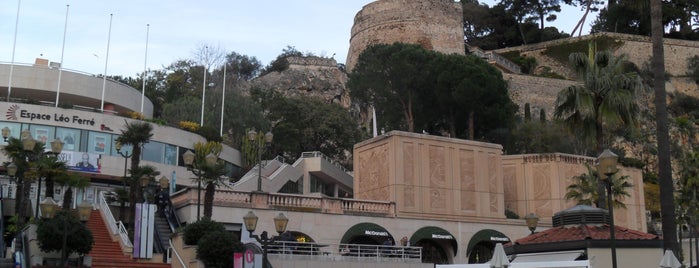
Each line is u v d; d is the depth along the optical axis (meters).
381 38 91.25
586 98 30.44
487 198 40.75
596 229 20.88
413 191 38.72
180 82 83.12
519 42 102.88
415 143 39.62
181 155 53.94
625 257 19.67
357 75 64.38
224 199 33.94
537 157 45.12
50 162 31.14
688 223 48.09
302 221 35.19
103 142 50.88
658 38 21.55
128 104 60.62
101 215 33.19
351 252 34.06
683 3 97.25
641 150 73.94
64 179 31.78
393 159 38.84
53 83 55.88
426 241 39.47
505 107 60.84
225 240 25.92
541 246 20.38
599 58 32.44
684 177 49.03
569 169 44.81
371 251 34.41
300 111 68.88
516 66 89.25
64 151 48.62
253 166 58.00
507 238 40.03
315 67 92.94
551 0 101.12
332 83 90.44
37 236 24.59
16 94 56.00
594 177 39.28
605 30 101.56
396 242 37.25
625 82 31.05
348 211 36.50
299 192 54.72
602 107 30.66
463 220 39.44
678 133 78.69
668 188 20.17
